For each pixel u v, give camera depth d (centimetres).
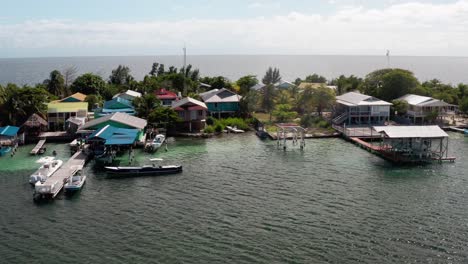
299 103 12081
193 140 9662
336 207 5312
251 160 7788
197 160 7788
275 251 4144
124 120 8906
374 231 4591
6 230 4684
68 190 5959
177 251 4153
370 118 11056
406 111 11381
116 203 5522
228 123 10988
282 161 7706
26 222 4906
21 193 5928
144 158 7931
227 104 11812
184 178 6644
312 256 4050
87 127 8669
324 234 4522
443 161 7675
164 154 8256
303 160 7781
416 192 5906
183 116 10544
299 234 4525
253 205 5397
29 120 9506
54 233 4594
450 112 12100
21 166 7350
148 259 4000
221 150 8631
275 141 9556
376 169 7144
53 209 5322
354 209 5244
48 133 9775
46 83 14475
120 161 7706
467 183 6331
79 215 5109
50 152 8412
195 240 4391
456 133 10362
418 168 7212
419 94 12438
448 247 4216
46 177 6412
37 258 4041
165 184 6338
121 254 4100
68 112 10300
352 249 4184
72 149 8375
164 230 4644
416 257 4019
